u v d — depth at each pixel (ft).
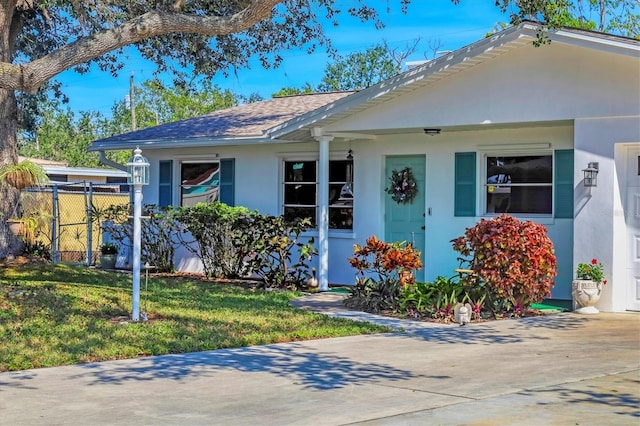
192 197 61.31
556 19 38.99
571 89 39.50
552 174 44.21
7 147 50.06
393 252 39.40
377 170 50.90
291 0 50.60
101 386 23.24
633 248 39.42
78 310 35.83
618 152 38.86
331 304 42.16
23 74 35.35
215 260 54.49
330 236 53.06
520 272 37.29
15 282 44.45
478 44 40.47
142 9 48.93
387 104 45.73
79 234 73.20
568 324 35.63
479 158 46.68
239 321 35.01
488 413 19.99
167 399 21.71
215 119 64.28
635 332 33.40
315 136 48.70
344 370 25.63
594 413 19.89
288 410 20.54
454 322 36.01
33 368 25.68
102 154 63.77
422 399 21.66
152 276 56.13
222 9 50.57
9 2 47.47
